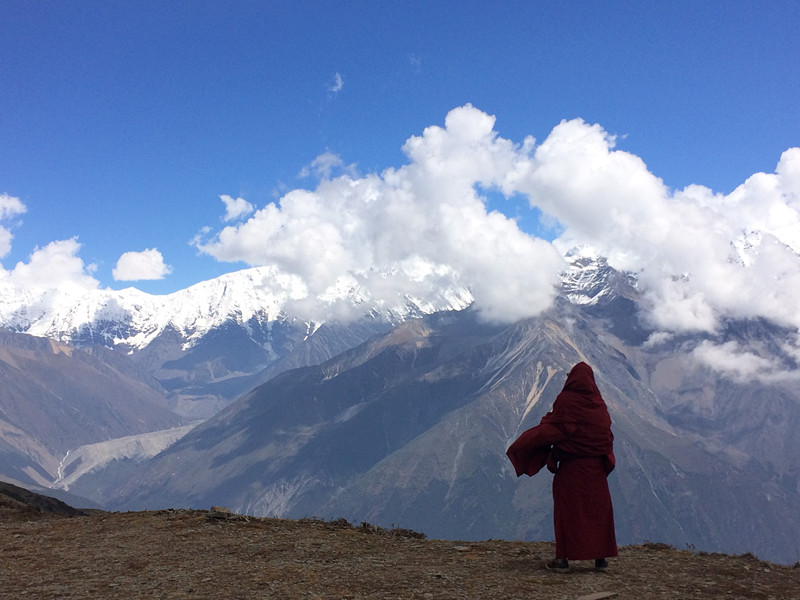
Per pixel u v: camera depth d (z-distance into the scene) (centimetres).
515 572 1399
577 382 1391
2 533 1900
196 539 1744
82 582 1359
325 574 1391
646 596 1216
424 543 1752
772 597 1227
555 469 1433
